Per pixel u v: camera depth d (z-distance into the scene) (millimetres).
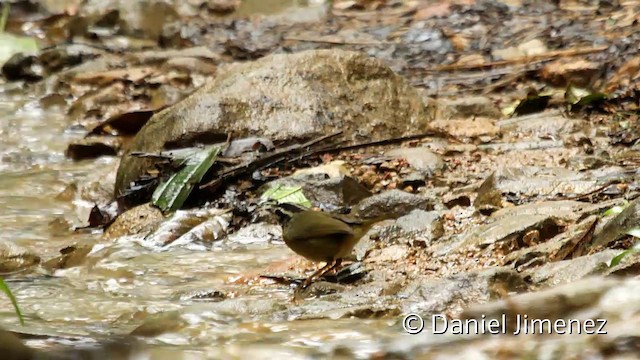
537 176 12227
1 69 20141
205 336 8250
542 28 19953
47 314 9445
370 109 14461
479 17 21094
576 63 17141
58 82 19312
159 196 12461
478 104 15492
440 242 10562
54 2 23859
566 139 13977
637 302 7570
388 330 8086
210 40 21766
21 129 17250
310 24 22172
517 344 7277
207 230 11742
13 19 23594
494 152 13703
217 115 13773
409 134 14484
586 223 10172
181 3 23219
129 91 18734
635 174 12172
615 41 18203
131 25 22422
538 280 8977
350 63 14734
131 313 9352
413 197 11648
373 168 13133
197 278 10461
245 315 8703
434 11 21766
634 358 6832
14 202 13617
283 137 13727
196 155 12898
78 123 17484
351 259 10383
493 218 11039
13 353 7367
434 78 18406
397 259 10250
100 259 11117
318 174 12594
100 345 7859
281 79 14359
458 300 8586
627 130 14195
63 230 12477
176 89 18531
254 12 22969
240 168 13023
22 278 10672
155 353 7801
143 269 10781
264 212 11930
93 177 13977
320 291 9445
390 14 22188
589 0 21234
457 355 7289
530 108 15602
